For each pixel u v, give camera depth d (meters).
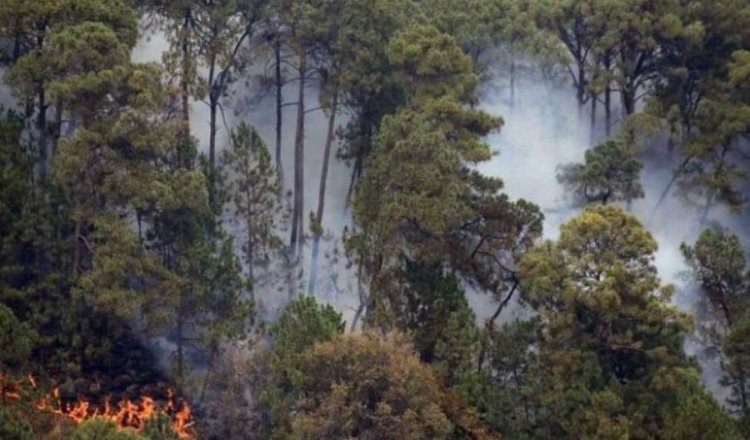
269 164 132.00
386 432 107.81
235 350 118.62
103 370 120.88
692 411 109.31
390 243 123.62
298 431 106.94
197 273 122.06
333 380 111.00
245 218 131.62
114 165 120.31
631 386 114.38
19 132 122.31
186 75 134.62
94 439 95.38
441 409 113.62
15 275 119.31
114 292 116.81
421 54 135.50
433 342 121.56
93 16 127.69
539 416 116.12
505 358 119.50
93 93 120.69
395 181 125.88
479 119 131.62
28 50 129.88
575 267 117.19
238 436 113.88
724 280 133.38
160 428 105.31
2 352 106.62
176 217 123.50
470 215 123.69
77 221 120.25
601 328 117.12
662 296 117.06
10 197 119.38
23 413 106.44
